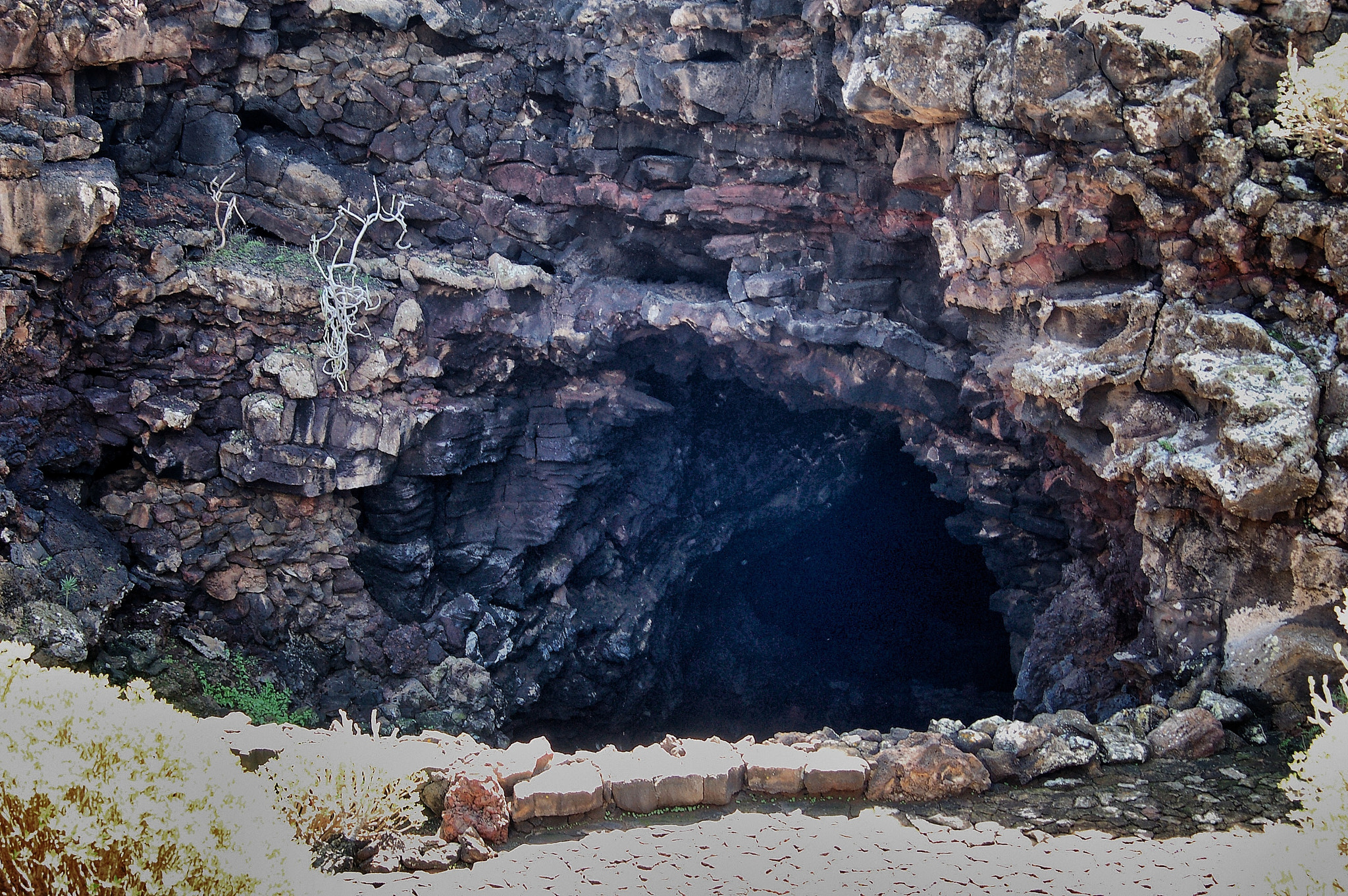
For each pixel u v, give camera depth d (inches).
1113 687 540.7
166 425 673.0
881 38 534.3
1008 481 730.8
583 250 791.7
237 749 346.0
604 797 353.1
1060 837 334.6
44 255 603.8
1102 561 623.8
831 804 361.1
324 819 322.0
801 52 661.9
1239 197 441.7
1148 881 307.0
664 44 695.1
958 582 962.1
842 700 944.3
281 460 697.0
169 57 684.7
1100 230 487.2
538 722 842.2
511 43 748.6
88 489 674.2
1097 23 459.5
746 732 930.7
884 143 643.5
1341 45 424.5
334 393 714.8
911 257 711.1
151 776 286.7
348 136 755.4
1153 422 476.7
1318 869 299.4
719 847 329.4
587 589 865.5
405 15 726.5
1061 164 495.2
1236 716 408.8
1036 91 478.9
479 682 770.2
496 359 783.1
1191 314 460.8
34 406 622.8
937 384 724.0
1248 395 425.1
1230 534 442.3
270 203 738.8
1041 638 639.1
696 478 911.0
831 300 740.0
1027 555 752.3
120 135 687.1
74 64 635.5
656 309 759.7
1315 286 442.3
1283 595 429.7
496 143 767.7
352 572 751.1
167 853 272.7
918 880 309.4
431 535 790.5
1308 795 322.7
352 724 410.9
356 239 741.3
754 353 770.8
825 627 989.8
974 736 388.2
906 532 965.8
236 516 708.7
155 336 677.3
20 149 585.3
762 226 748.0
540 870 315.3
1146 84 458.9
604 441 828.6
